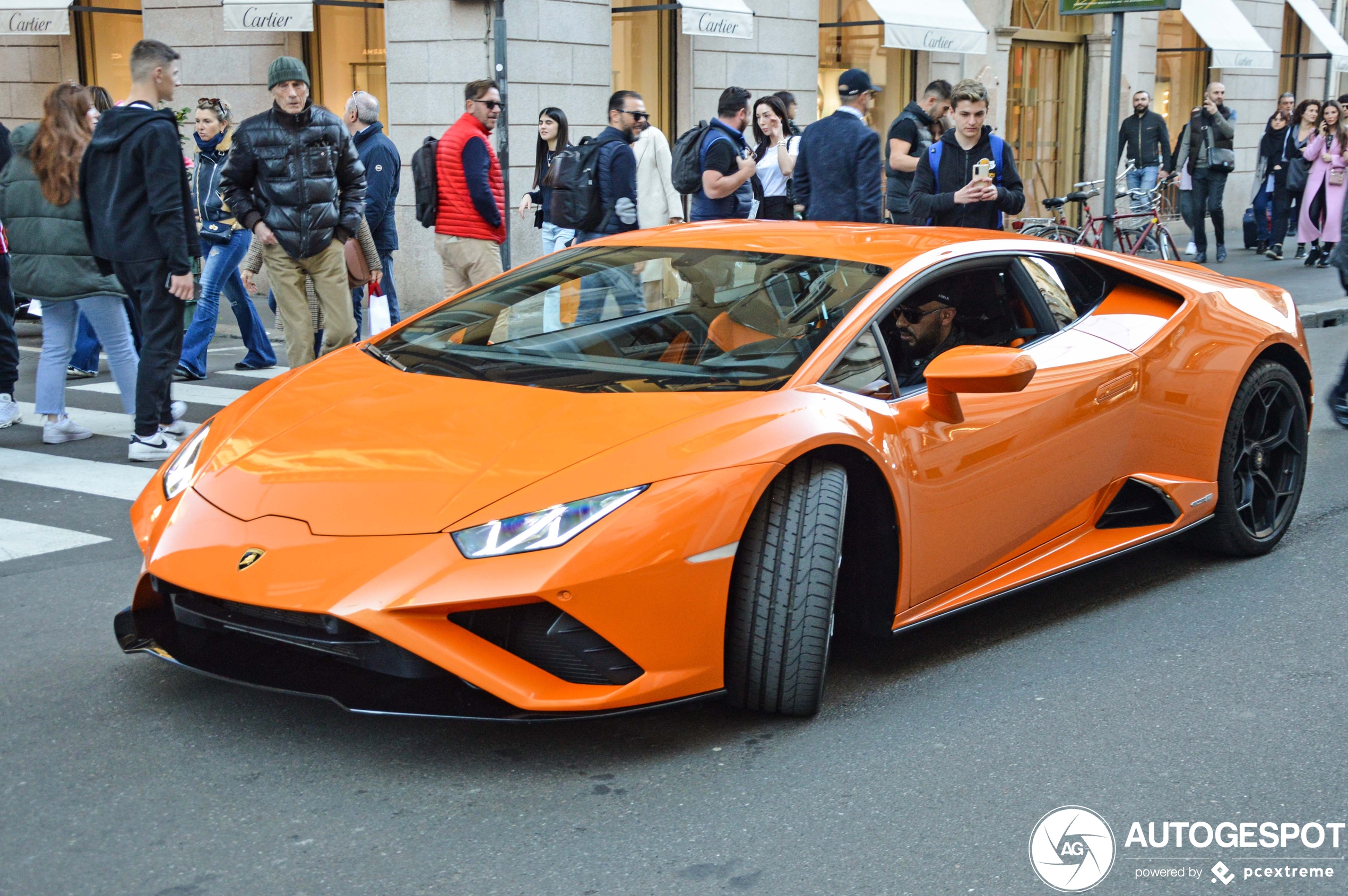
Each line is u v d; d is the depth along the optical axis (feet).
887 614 11.86
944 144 24.30
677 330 12.34
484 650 9.69
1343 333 35.73
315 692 10.08
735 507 10.29
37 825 9.33
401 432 11.05
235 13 39.83
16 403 24.66
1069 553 13.78
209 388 27.07
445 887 8.57
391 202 31.07
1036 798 9.87
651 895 8.48
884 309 12.27
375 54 42.60
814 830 9.34
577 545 9.65
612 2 43.86
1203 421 14.94
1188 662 12.64
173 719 11.07
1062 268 14.53
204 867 8.80
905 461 11.62
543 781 10.02
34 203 21.18
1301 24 77.15
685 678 10.23
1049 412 13.14
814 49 50.49
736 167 28.58
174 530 10.68
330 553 9.80
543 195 33.81
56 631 13.24
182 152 20.22
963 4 53.31
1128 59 62.75
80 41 47.29
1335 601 14.49
